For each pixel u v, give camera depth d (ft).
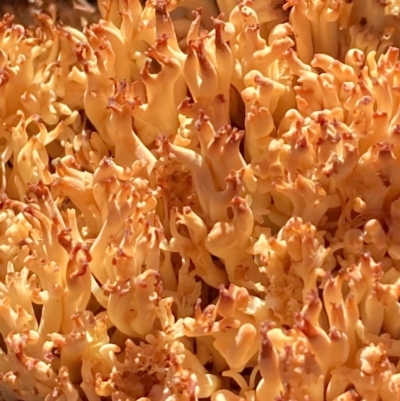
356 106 0.71
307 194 0.69
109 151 0.78
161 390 0.66
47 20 0.82
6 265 0.73
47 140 0.78
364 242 0.69
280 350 0.65
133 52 0.79
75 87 0.80
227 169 0.71
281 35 0.76
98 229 0.73
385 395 0.63
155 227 0.70
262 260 0.68
